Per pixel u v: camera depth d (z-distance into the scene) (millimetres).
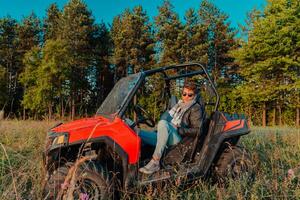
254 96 32656
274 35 31688
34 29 53406
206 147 4988
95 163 4344
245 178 4859
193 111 5020
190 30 44688
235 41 45719
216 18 46750
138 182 4430
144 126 8570
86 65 46781
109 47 50469
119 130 4441
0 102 44938
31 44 51812
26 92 43281
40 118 17031
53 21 54094
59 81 41812
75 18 46719
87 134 4352
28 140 7840
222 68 47375
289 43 30844
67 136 4297
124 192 4375
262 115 32938
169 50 42969
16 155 6035
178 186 4527
